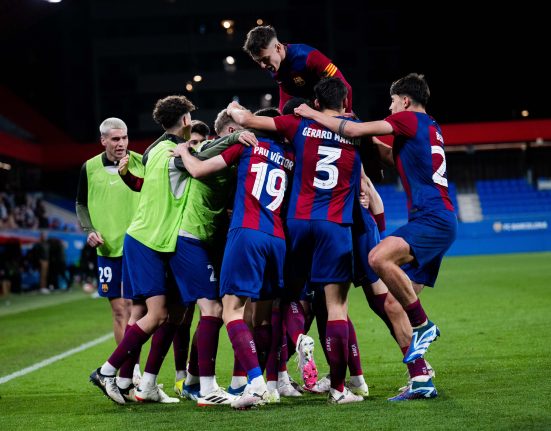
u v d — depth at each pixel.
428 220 18.19
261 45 21.28
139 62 177.75
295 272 19.33
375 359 26.44
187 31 177.75
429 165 18.41
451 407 17.00
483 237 111.19
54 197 127.12
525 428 14.60
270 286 19.05
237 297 18.53
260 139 18.91
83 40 170.25
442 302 46.28
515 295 47.81
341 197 18.72
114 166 23.80
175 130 21.17
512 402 17.28
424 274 19.41
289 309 21.78
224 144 19.03
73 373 27.09
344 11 175.50
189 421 16.98
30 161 111.81
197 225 19.66
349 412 17.06
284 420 16.52
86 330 41.88
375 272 18.20
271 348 20.25
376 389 21.02
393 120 18.48
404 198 125.81
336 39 175.88
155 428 16.38
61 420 18.12
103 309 55.41
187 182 19.97
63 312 54.66
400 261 18.12
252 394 18.00
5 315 55.44
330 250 18.48
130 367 20.47
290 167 19.19
